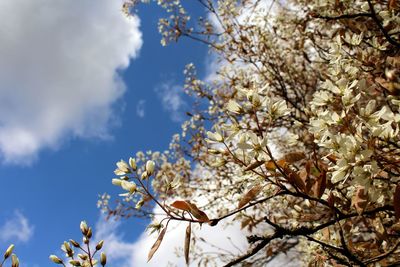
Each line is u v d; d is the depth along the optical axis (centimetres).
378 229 54
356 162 42
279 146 107
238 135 46
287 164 44
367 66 58
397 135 45
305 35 100
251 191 44
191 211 41
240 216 77
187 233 41
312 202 53
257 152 44
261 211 82
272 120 45
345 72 53
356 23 76
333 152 45
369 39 68
